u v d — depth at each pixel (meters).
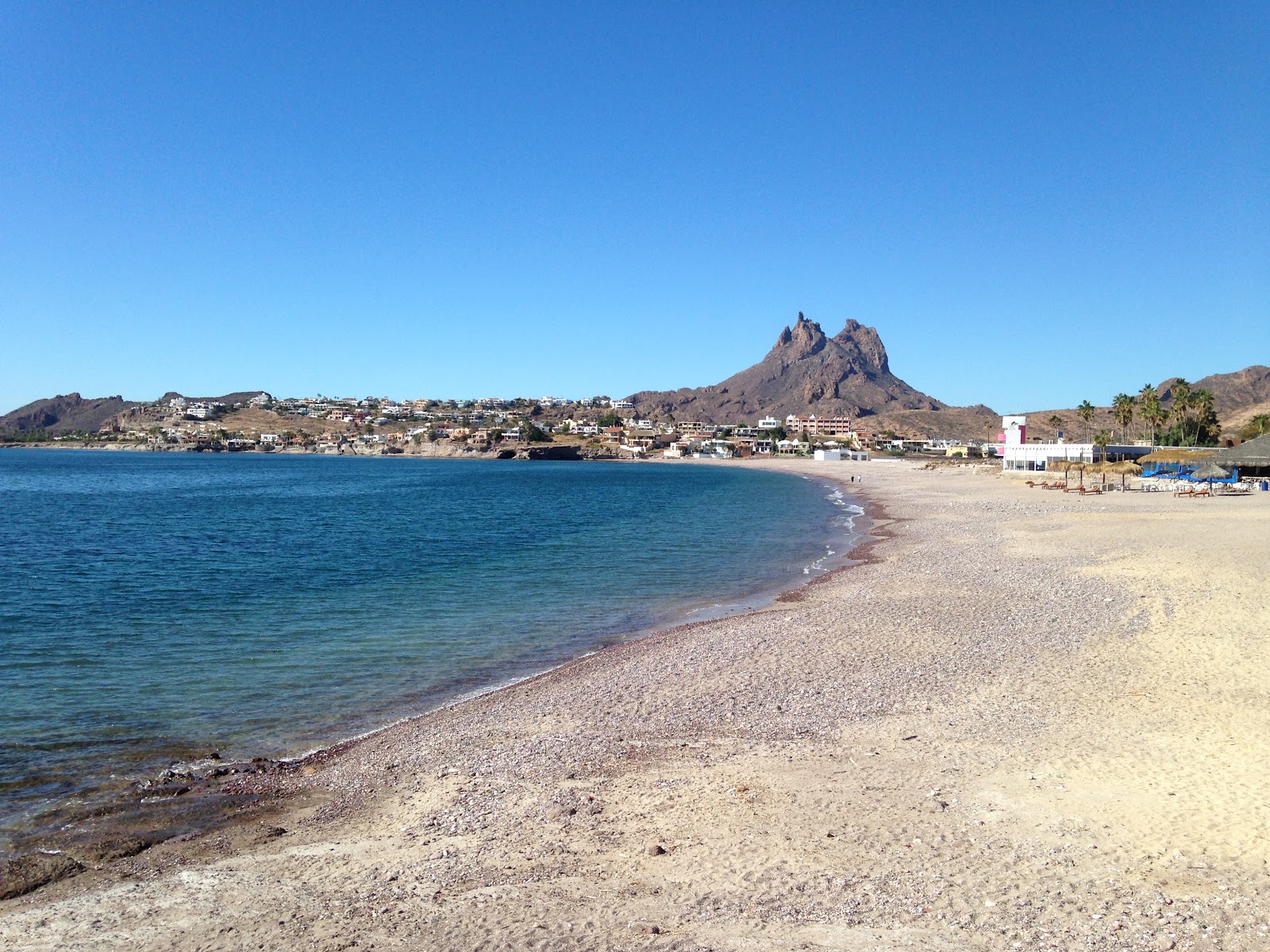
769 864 10.92
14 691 21.33
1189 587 30.53
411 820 13.24
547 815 13.00
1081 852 10.90
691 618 30.39
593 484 150.62
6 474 170.00
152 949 9.50
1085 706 17.41
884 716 17.31
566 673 22.52
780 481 158.12
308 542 57.34
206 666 24.00
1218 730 15.53
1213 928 8.97
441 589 37.22
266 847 12.45
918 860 10.86
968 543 47.88
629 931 9.38
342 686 21.92
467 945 9.25
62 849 12.56
